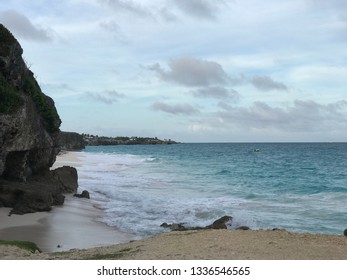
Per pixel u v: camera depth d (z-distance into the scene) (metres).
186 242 13.68
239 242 13.42
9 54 27.53
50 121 34.59
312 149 157.75
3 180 25.92
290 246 12.81
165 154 120.50
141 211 25.81
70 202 28.11
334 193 35.47
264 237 14.23
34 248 14.45
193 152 136.75
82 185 37.41
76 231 19.77
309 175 53.53
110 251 13.07
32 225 20.33
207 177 49.19
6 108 24.77
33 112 29.69
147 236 19.64
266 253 11.86
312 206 28.38
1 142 24.25
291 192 36.03
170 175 51.00
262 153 124.94
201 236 14.62
